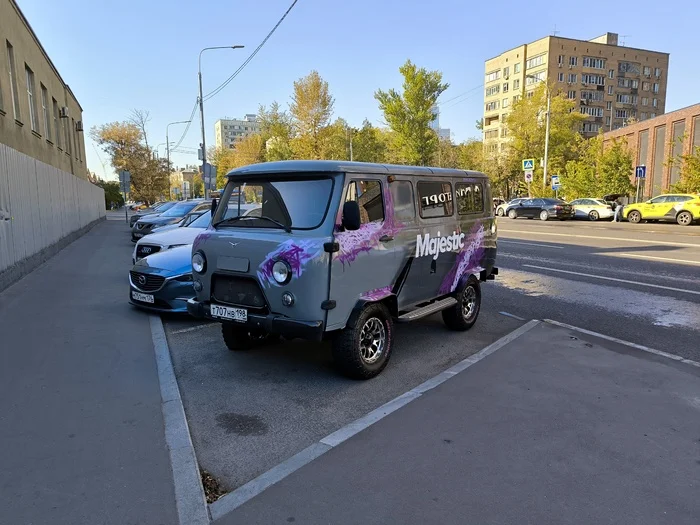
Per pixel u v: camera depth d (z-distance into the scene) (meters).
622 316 7.54
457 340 6.43
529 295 9.12
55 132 23.19
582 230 22.44
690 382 4.72
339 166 4.64
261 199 4.97
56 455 3.34
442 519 2.71
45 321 6.74
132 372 4.91
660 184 37.94
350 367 4.81
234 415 4.19
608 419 3.93
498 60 93.81
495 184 57.16
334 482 3.07
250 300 4.76
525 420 3.91
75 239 19.36
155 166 66.25
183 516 2.73
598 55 86.44
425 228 5.72
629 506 2.83
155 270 7.11
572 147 52.19
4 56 13.85
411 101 59.34
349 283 4.64
